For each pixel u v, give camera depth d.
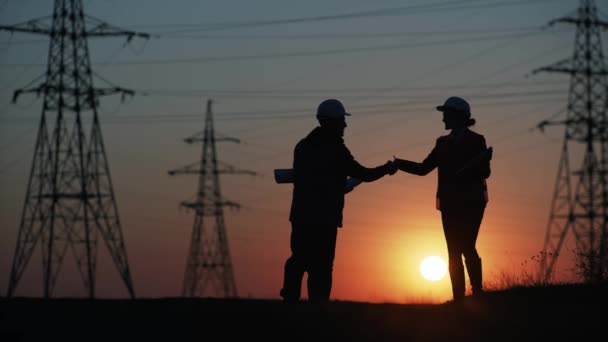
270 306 11.84
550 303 12.51
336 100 12.81
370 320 11.13
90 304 12.80
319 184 12.56
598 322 10.97
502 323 11.05
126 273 58.88
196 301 12.67
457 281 14.55
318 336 10.44
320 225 12.48
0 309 12.53
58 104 59.59
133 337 10.72
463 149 14.49
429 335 10.49
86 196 58.59
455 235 14.49
